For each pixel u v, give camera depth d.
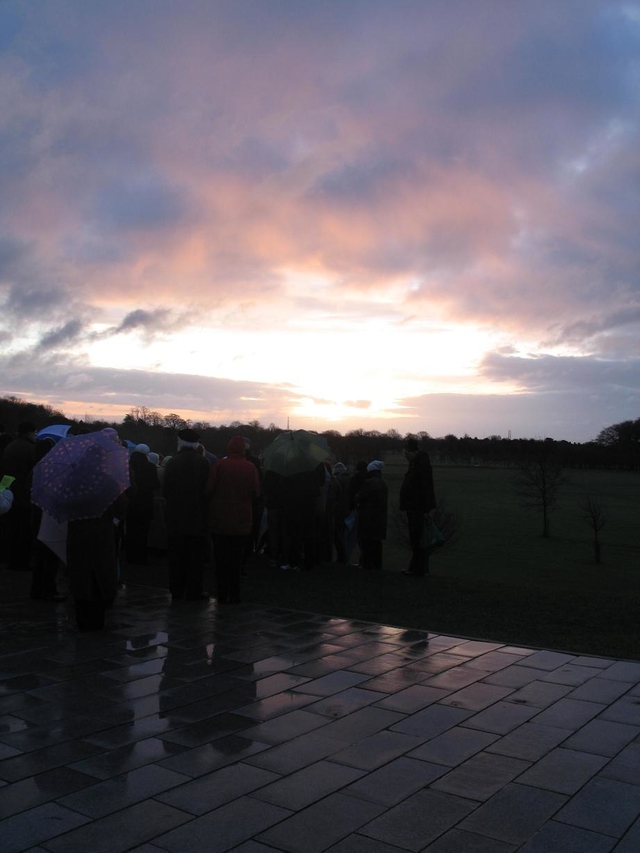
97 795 3.99
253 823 3.71
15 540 11.21
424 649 6.88
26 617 8.16
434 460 152.00
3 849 3.46
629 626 7.88
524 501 91.31
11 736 4.79
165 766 4.34
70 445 7.39
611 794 4.04
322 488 11.88
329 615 8.33
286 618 8.16
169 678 6.01
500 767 4.36
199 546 9.16
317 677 6.04
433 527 11.34
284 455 11.22
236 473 8.80
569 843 3.54
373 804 3.91
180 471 9.04
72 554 7.38
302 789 4.07
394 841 3.55
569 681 5.94
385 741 4.73
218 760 4.43
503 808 3.88
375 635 7.40
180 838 3.57
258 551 13.23
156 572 11.33
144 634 7.42
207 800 3.94
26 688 5.75
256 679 5.98
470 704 5.41
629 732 4.89
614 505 96.62
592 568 54.94
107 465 7.24
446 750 4.59
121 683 5.88
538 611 8.59
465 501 96.56
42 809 3.83
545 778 4.22
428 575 11.31
